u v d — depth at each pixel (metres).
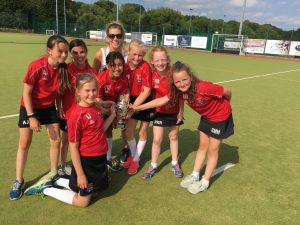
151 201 3.27
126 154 4.23
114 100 3.81
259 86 10.90
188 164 4.26
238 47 30.02
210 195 3.45
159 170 4.04
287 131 5.86
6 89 8.20
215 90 3.19
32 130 3.20
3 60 14.78
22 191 3.31
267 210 3.21
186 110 7.07
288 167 4.27
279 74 14.80
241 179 3.87
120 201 3.24
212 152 3.45
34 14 65.00
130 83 3.85
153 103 3.53
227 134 3.38
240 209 3.20
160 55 3.56
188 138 5.28
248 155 4.65
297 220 3.06
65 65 3.16
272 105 7.99
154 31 43.72
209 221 2.97
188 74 3.13
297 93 9.85
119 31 3.97
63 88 3.19
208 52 31.27
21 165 3.26
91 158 3.00
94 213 3.01
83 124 2.90
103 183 3.18
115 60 3.41
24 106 3.14
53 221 2.85
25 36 41.56
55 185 3.39
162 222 2.92
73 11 78.38
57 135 3.39
